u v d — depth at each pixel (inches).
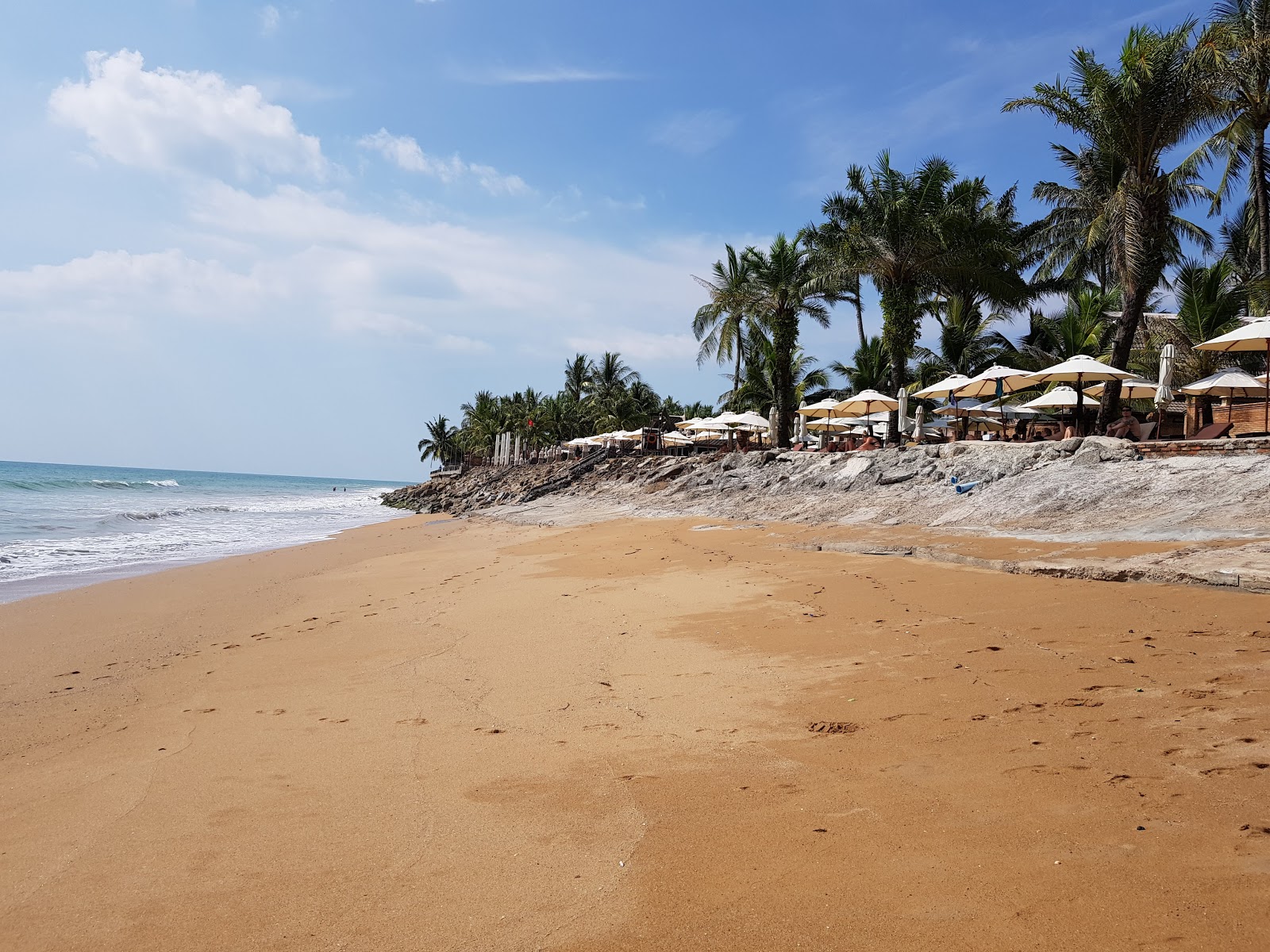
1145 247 715.4
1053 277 1311.5
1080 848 128.0
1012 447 616.1
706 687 248.1
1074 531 442.3
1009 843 132.4
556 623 365.4
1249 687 191.6
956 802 150.4
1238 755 155.4
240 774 200.4
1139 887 115.3
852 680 239.0
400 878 140.6
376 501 3048.7
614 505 1070.4
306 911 131.6
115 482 2906.0
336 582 584.7
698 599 391.5
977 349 1336.1
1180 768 153.2
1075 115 752.3
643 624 347.9
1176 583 302.0
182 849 158.7
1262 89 877.2
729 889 127.3
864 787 162.4
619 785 176.1
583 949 114.7
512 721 230.1
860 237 1014.4
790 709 219.0
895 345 1031.0
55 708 277.9
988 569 386.3
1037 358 1285.7
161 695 289.6
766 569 458.3
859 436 1076.5
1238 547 332.5
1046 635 259.3
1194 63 695.7
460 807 170.4
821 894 123.1
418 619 406.3
